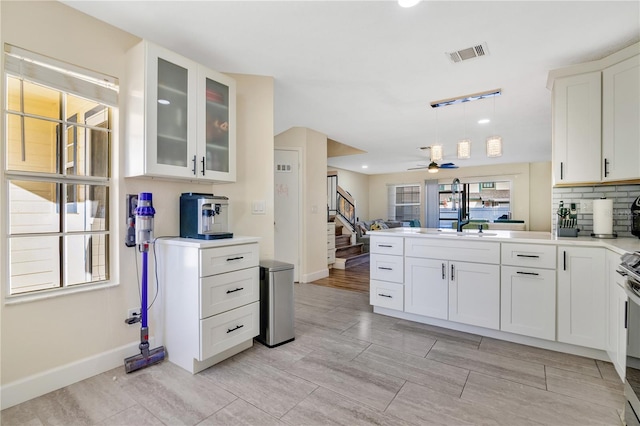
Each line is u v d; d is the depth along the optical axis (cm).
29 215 190
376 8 197
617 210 263
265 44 241
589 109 252
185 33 227
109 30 216
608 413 167
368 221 1024
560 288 237
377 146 621
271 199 307
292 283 267
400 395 185
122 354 220
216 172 246
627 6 191
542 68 274
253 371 213
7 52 175
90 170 214
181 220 247
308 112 405
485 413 168
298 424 160
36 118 191
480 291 270
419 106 379
